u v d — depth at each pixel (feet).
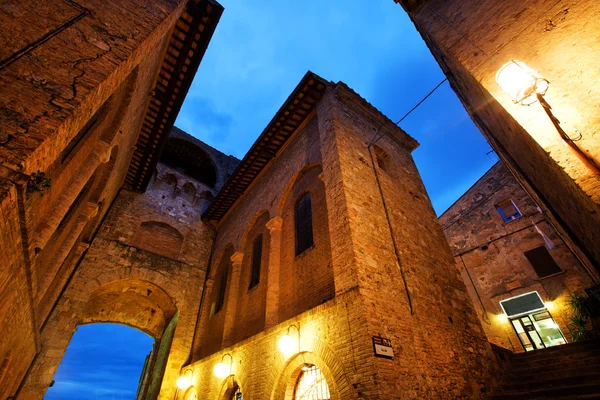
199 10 33.12
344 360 20.76
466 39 21.26
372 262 24.88
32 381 34.19
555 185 16.85
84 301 41.70
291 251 35.12
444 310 28.32
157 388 44.11
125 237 49.90
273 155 48.29
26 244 14.52
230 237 53.31
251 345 31.42
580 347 28.04
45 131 12.81
